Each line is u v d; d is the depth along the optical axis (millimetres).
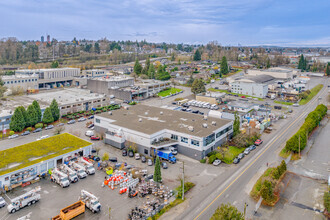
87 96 139250
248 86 174250
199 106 144375
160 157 78062
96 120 99875
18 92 152250
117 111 106625
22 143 88688
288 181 67562
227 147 87375
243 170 72062
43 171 67750
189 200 57500
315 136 101812
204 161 76688
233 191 61344
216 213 44031
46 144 78562
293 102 157125
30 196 55375
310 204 57594
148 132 81562
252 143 90125
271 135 101250
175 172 70562
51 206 54688
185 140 80938
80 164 71625
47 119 107188
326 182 67062
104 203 56125
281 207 56125
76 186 62812
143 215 51094
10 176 61125
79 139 83312
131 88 163750
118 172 67125
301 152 85938
